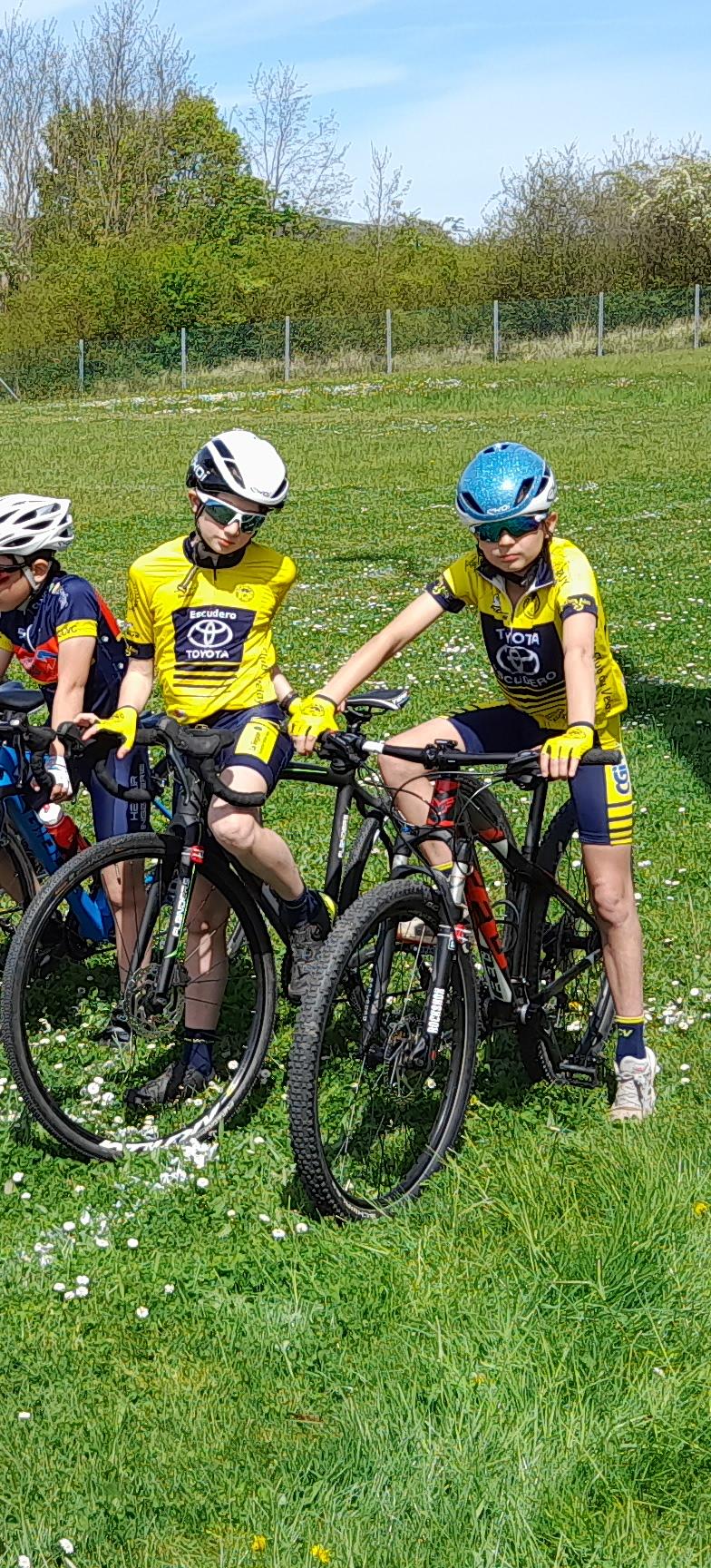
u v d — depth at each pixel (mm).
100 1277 3340
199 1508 2646
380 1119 3879
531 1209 3486
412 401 31609
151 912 3963
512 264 45594
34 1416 2891
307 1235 3488
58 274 48000
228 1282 3316
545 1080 4211
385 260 46969
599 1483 2688
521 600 3789
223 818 3805
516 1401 2891
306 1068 3375
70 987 4883
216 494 3770
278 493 3789
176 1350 3098
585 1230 3395
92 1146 3834
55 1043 4395
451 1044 3920
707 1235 3336
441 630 10734
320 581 12953
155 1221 3537
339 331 40500
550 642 3803
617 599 11586
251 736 3895
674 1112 3998
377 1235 3459
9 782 4625
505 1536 2574
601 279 45625
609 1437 2785
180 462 23438
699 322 39656
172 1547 2572
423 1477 2689
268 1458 2770
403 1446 2773
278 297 45031
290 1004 4664
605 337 39906
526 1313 3152
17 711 4426
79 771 4445
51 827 4812
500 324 40281
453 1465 2727
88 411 34844
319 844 6281
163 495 19328
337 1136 3785
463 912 3803
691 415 26672
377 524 16406
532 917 4051
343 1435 2814
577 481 19031
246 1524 2615
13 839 4762
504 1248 3396
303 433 26875
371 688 8969
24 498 4285
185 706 4008
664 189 45250
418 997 3840
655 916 5438
